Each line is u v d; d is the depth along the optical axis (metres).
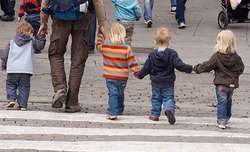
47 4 18.16
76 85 18.50
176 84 23.00
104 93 21.44
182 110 19.55
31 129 16.80
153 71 17.56
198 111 19.48
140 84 22.77
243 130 17.33
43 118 17.91
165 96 17.67
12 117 17.89
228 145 15.78
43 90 21.48
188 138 16.31
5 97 20.23
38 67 24.66
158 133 16.70
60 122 17.55
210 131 17.09
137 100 20.61
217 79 17.25
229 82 17.14
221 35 17.14
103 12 18.48
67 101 18.66
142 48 28.52
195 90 22.22
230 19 33.16
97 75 23.92
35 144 15.53
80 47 18.45
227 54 17.09
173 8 37.09
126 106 19.77
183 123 17.88
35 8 24.77
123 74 17.88
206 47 29.05
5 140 15.83
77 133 16.55
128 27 24.00
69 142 15.76
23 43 18.53
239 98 21.23
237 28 33.97
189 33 32.28
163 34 17.39
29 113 18.41
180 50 28.22
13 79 18.62
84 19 18.36
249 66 25.66
